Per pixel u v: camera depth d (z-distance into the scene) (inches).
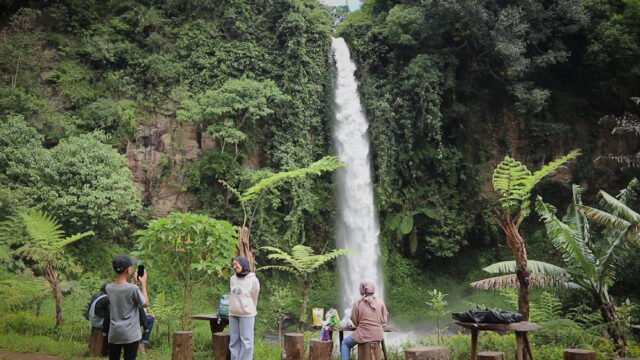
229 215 885.8
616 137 1061.1
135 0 1036.5
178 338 330.6
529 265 523.5
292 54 979.9
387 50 1056.2
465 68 1055.0
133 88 937.5
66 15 971.3
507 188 455.5
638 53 932.0
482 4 933.2
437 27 994.7
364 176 1007.0
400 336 812.6
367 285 308.8
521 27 917.2
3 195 682.8
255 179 870.4
